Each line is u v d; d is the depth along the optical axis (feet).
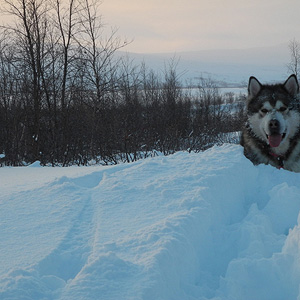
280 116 18.88
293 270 9.82
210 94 76.79
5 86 48.06
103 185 14.89
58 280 7.85
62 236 10.02
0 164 40.93
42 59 51.60
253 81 20.67
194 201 12.60
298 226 10.96
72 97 50.11
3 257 8.68
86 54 56.08
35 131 45.47
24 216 11.55
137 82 55.52
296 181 17.92
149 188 14.12
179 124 48.29
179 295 8.52
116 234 10.22
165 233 9.93
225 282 9.52
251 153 20.72
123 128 40.45
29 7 49.98
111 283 7.45
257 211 14.40
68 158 41.52
